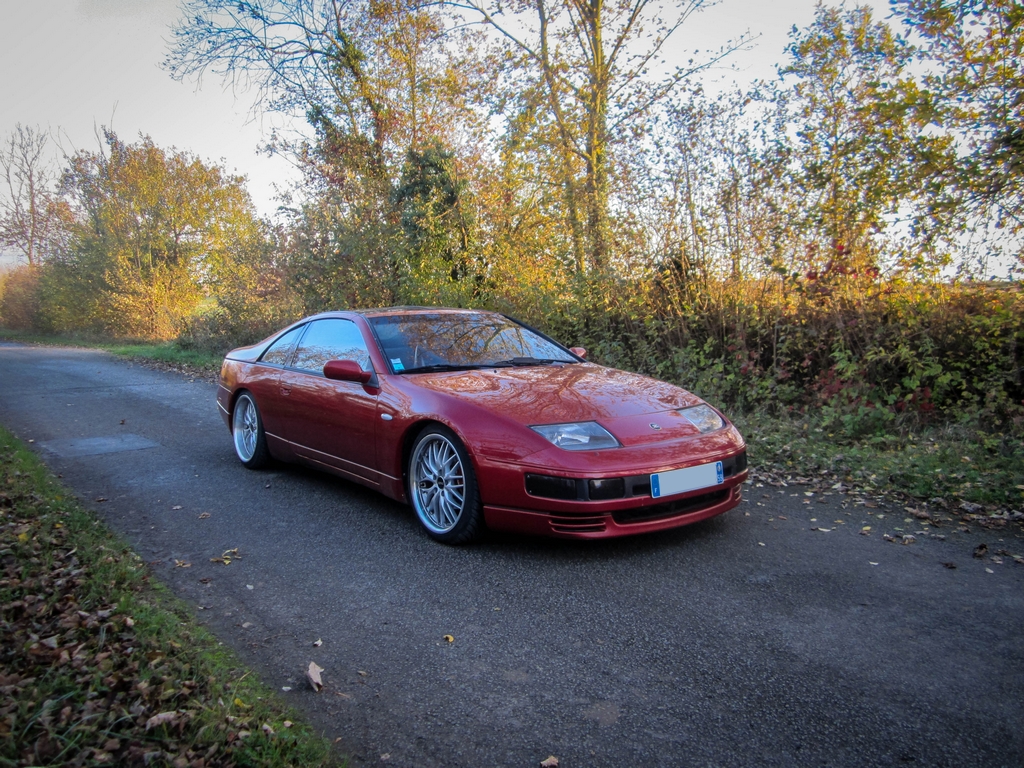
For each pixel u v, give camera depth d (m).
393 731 2.13
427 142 13.30
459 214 12.45
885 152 6.75
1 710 1.89
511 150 12.93
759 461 5.45
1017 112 6.29
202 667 2.33
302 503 4.64
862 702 2.22
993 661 2.45
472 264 12.34
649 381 4.35
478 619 2.89
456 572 3.40
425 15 15.39
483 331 4.93
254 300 16.69
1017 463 4.84
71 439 6.89
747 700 2.25
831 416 6.39
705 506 3.68
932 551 3.55
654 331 8.59
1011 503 4.23
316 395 4.77
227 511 4.46
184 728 1.92
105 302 26.75
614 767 1.95
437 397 3.86
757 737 2.06
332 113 15.82
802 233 7.38
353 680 2.43
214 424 7.83
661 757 1.98
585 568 3.40
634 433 3.56
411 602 3.07
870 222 6.97
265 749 1.88
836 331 7.23
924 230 6.71
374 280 12.70
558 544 3.75
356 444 4.41
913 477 4.70
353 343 4.72
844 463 5.23
